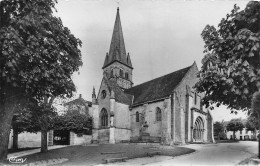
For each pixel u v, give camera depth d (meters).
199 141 38.78
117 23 63.38
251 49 8.84
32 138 40.31
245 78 9.38
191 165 14.66
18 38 11.82
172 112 35.12
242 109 11.73
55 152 24.88
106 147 27.94
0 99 14.36
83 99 43.53
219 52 10.62
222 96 11.02
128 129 41.78
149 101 38.81
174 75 41.38
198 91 11.30
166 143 33.00
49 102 23.16
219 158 17.39
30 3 13.27
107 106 41.62
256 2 9.85
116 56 60.28
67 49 15.80
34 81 13.95
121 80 59.66
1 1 12.98
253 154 19.34
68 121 38.00
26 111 25.91
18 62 12.41
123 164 15.83
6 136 14.16
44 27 14.12
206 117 41.44
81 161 18.41
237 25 10.59
